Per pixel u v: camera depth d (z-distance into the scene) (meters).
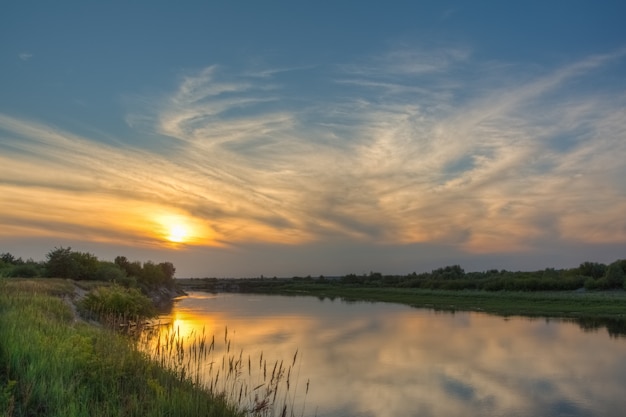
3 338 10.73
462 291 115.06
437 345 34.06
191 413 9.49
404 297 112.69
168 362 14.15
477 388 21.59
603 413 18.16
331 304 86.75
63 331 14.57
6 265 59.28
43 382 8.86
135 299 33.97
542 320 53.03
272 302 94.44
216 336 34.72
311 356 28.66
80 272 63.94
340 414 17.23
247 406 12.67
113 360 11.77
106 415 8.33
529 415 17.97
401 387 21.61
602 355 29.94
